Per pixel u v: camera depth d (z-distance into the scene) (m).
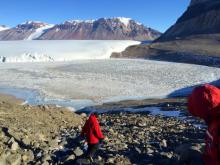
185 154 8.95
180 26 191.88
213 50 118.50
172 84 73.00
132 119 23.55
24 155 10.62
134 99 57.38
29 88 65.31
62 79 77.94
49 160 10.64
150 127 18.38
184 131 16.91
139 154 10.66
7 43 186.12
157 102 49.50
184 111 32.09
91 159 10.38
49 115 19.05
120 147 12.07
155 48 141.25
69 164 10.39
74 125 18.58
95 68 98.12
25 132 13.15
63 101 54.94
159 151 11.30
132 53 145.88
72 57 139.88
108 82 74.62
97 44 163.88
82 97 58.50
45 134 14.42
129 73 88.00
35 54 135.88
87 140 10.83
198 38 144.25
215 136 2.64
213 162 2.66
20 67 102.00
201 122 21.83
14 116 16.33
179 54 119.81
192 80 77.19
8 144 11.25
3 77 80.25
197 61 108.50
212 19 177.62
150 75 84.44
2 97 55.38
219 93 2.67
